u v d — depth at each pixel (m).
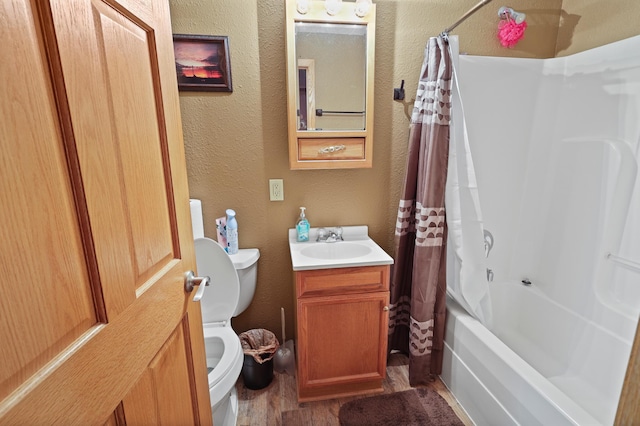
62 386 0.44
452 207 1.44
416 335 1.54
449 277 1.61
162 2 0.73
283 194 1.65
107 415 0.53
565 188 1.63
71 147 0.45
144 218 0.65
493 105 1.68
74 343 0.46
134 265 0.61
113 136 0.55
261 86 1.51
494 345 1.26
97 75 0.51
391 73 1.61
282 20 1.46
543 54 1.73
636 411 0.43
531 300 1.75
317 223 1.72
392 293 1.70
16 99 0.37
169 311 0.75
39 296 0.40
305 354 1.44
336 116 1.53
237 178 1.59
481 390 1.31
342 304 1.41
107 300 0.53
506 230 1.85
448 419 1.40
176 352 0.79
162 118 0.73
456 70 1.38
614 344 1.32
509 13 1.56
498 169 1.77
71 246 0.46
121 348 0.57
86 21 0.48
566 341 1.54
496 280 1.86
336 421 1.40
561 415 0.95
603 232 1.42
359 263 1.37
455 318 1.49
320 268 1.34
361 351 1.47
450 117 1.40
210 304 1.42
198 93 1.48
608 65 1.42
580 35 1.60
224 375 1.13
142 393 0.63
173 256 0.79
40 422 0.40
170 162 0.76
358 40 1.48
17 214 0.37
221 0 1.41
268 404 1.50
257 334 1.71
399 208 1.62
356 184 1.71
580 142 1.55
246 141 1.56
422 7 1.56
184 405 0.82
